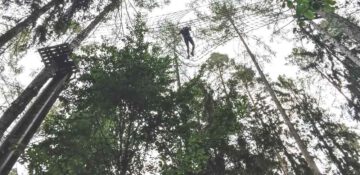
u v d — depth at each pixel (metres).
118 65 8.89
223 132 8.55
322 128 20.55
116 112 8.29
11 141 9.25
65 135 7.62
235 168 13.66
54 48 12.12
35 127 10.49
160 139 8.16
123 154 7.73
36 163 7.35
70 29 13.46
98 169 7.38
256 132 18.00
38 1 11.14
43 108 10.93
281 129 19.06
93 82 8.70
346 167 18.92
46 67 12.09
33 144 7.57
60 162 7.38
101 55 9.16
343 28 13.94
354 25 13.74
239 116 8.98
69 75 12.23
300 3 4.74
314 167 15.83
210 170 12.21
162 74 9.37
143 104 8.36
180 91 9.05
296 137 17.05
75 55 9.33
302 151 16.64
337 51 20.06
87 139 7.70
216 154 12.83
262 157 15.86
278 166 16.62
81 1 11.97
